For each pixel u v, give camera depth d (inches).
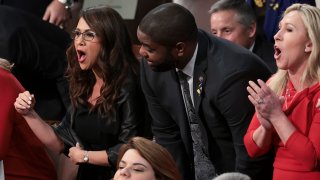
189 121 386.0
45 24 482.3
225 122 373.4
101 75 418.9
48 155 430.9
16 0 520.7
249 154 352.2
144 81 397.7
